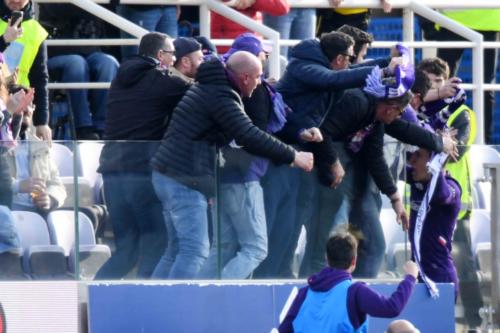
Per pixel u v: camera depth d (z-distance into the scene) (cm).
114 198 3503
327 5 4572
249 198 3572
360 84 3497
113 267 3503
